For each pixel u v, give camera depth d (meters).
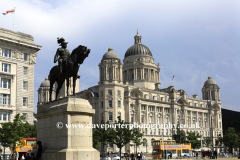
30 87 79.81
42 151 21.25
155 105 128.12
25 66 79.56
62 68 21.36
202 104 155.38
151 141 121.69
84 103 20.64
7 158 65.62
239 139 131.25
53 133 20.92
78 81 125.81
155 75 153.50
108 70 113.88
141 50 152.38
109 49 120.25
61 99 21.08
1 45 75.25
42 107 23.17
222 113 174.88
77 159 19.08
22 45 78.75
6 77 75.06
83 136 20.02
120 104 111.62
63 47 22.12
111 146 107.50
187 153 86.75
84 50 20.78
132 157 73.19
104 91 110.56
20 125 55.34
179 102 141.75
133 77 148.38
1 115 72.81
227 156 107.31
